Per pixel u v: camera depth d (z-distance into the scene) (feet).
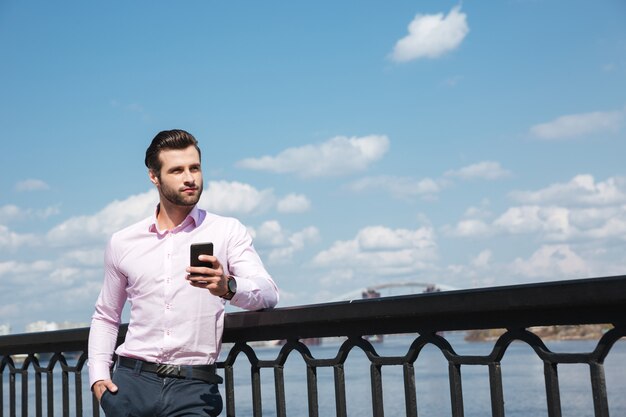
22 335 12.48
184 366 8.61
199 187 8.70
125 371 8.84
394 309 7.25
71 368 11.63
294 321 8.36
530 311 6.25
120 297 9.26
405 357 7.37
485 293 6.40
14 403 13.03
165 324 8.66
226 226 9.00
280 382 8.79
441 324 7.04
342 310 7.79
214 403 8.68
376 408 7.66
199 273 8.07
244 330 9.14
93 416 11.02
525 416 94.63
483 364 6.67
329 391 113.29
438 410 113.70
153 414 8.63
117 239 9.00
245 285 8.41
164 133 8.74
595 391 5.76
